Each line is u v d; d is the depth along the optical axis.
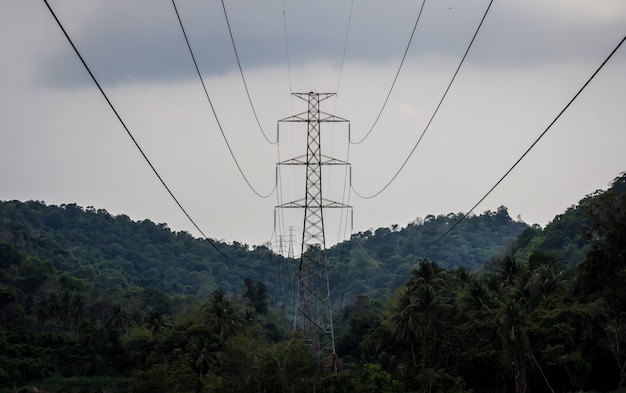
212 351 134.12
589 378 114.56
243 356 117.75
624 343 112.06
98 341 168.50
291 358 115.50
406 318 129.50
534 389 114.12
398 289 154.25
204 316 154.38
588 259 123.25
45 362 156.75
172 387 118.38
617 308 115.19
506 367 112.88
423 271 139.50
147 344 165.25
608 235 122.56
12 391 140.75
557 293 127.88
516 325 108.56
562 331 111.19
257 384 115.06
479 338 119.44
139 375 122.25
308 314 156.50
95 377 157.38
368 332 169.62
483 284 141.50
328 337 187.62
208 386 115.31
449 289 143.25
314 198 123.81
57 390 141.00
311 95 123.69
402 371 125.38
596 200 130.62
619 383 111.38
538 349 112.06
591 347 113.19
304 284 151.38
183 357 132.38
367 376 117.19
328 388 113.44
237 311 167.12
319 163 123.69
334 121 123.94
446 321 129.62
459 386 113.88
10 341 163.38
